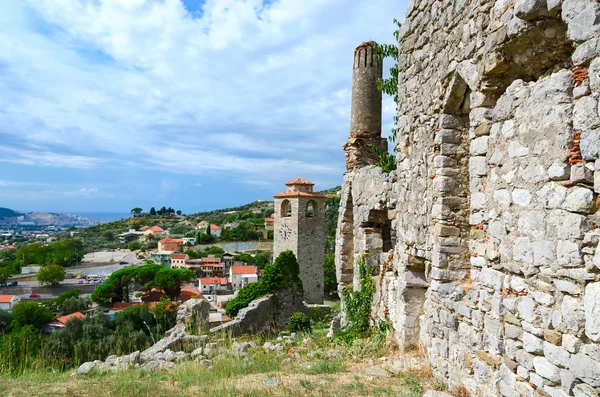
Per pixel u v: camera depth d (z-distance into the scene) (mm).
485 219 4617
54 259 90312
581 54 3172
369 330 9188
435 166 5992
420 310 7125
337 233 13562
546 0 3545
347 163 13305
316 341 10648
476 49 4863
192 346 11758
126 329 18984
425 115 6531
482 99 4770
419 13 6812
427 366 6125
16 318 31594
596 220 3111
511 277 4102
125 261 97875
